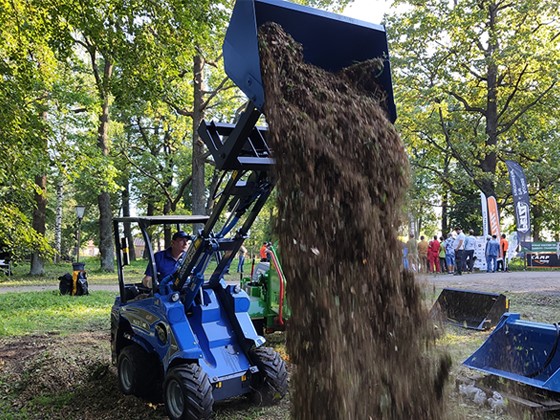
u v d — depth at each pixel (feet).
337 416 9.45
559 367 14.07
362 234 10.58
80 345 23.24
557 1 69.67
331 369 9.68
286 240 10.28
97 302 38.96
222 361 14.15
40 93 44.88
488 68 75.00
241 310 15.06
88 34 23.91
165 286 14.75
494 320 23.47
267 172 11.94
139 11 24.43
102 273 65.82
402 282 11.05
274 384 14.48
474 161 78.43
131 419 14.25
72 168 30.50
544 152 76.64
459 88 76.79
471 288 38.47
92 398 16.05
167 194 90.02
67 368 18.78
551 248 65.82
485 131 79.10
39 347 23.57
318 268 10.09
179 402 13.38
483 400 14.10
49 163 30.91
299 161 10.39
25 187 23.62
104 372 18.04
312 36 11.75
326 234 10.36
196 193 56.08
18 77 22.75
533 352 15.24
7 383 18.17
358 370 9.76
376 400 9.72
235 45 10.47
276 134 10.21
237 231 13.98
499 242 60.85
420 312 10.94
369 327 10.22
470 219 105.50
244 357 14.58
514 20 73.46
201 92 56.13
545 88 74.74
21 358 21.66
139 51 24.61
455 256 56.24
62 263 101.50
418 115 77.15
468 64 76.02
